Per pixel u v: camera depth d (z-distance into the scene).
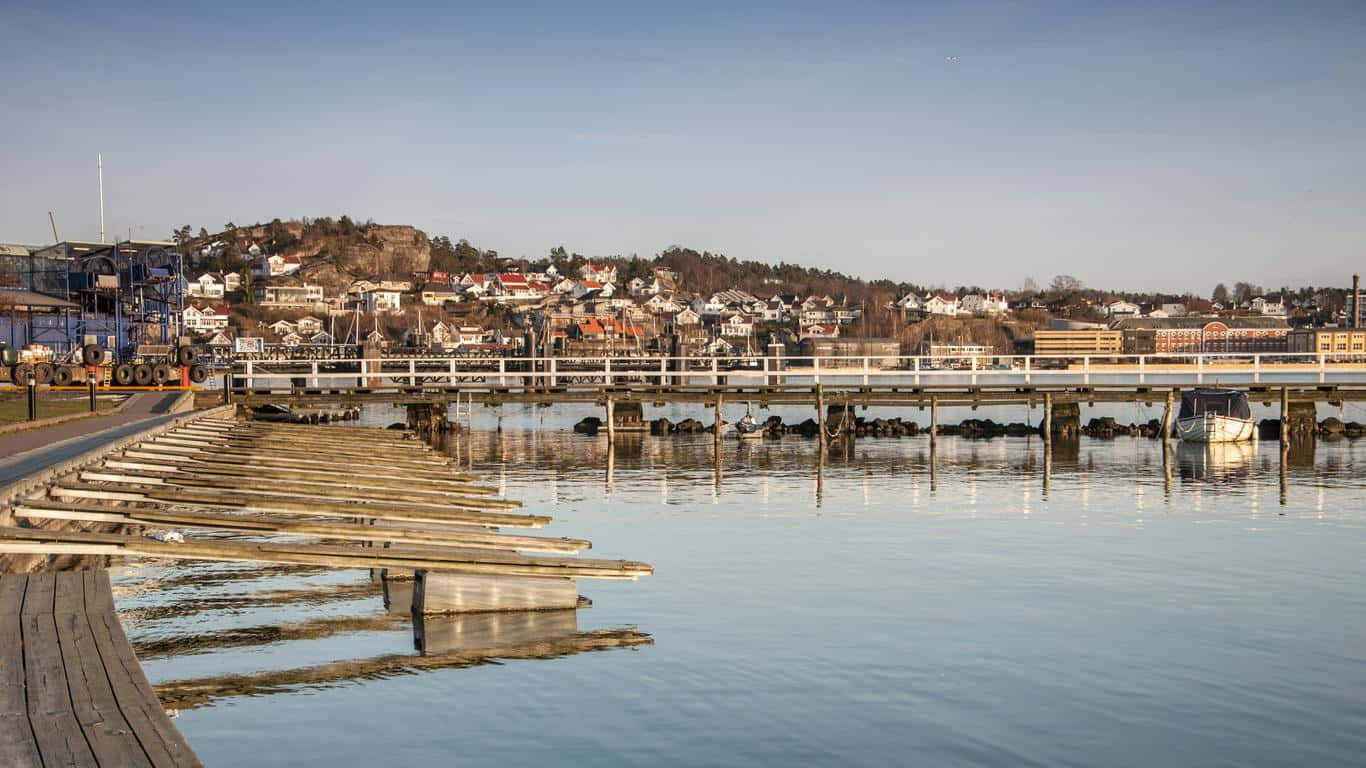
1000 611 17.95
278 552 14.91
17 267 58.81
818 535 25.36
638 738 11.84
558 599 16.95
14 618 10.97
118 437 25.72
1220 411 52.56
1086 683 14.23
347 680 13.25
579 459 44.38
